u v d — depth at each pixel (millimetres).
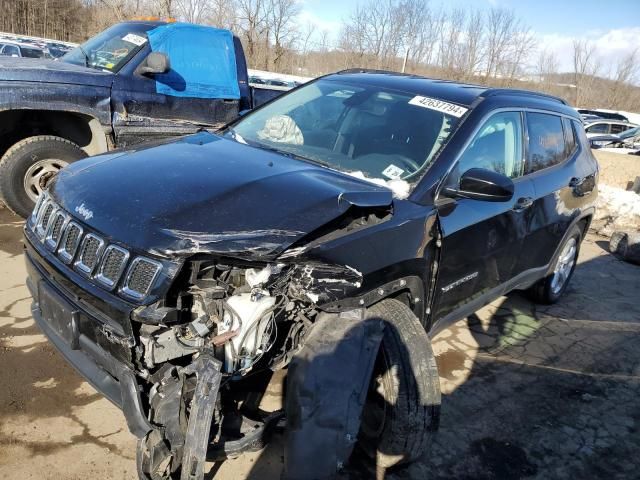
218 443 2174
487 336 4312
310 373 2182
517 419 3289
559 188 4117
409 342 2486
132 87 5242
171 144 3059
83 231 2268
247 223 2152
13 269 4219
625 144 17984
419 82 3723
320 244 2250
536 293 4914
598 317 4973
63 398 2875
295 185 2449
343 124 3389
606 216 8234
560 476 2865
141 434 2045
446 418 3199
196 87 5684
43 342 3326
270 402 2799
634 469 3000
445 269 2928
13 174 4887
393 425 2439
